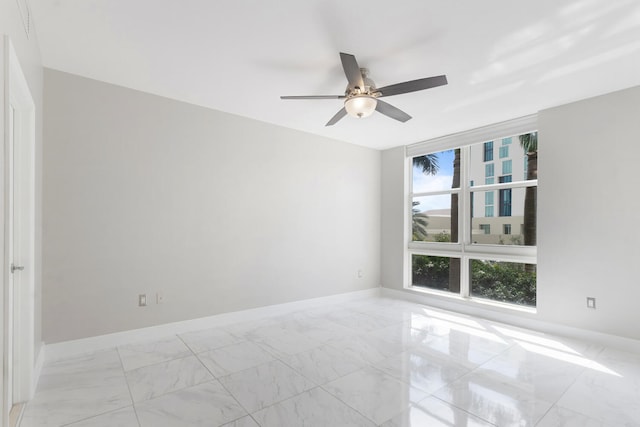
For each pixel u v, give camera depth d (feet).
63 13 6.49
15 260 6.63
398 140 15.61
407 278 16.35
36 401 6.72
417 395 7.07
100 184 9.48
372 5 6.19
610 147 9.98
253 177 12.66
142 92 10.21
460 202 14.39
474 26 6.81
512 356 9.19
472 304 13.39
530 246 12.16
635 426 6.03
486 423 6.08
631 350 9.48
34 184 7.03
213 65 8.61
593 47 7.48
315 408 6.56
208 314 11.50
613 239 9.91
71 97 9.05
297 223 13.98
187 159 11.07
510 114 11.92
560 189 11.00
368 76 8.96
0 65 4.25
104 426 5.96
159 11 6.43
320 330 11.35
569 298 10.76
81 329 9.14
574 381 7.73
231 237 12.05
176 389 7.27
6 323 4.44
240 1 6.11
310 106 11.40
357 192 16.29
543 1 6.00
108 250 9.59
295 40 7.41
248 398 6.91
